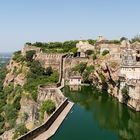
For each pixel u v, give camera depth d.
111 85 161.38
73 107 127.62
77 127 97.62
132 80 131.00
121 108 128.12
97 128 97.94
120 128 100.19
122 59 147.62
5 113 168.50
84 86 188.38
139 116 115.88
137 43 193.12
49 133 88.88
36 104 148.00
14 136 131.50
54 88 155.88
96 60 192.38
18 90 183.00
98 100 145.00
